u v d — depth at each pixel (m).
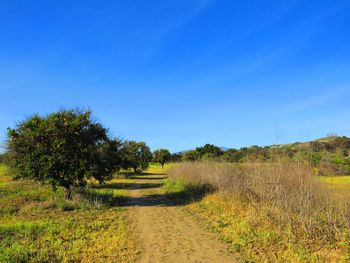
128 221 14.18
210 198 18.75
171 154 92.44
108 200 19.64
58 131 18.58
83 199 18.83
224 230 11.98
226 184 18.38
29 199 19.41
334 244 8.89
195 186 23.70
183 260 8.81
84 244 10.20
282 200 11.60
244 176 17.08
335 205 10.59
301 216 10.17
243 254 9.20
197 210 16.56
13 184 26.95
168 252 9.51
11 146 18.59
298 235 9.86
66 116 19.09
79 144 18.84
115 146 21.75
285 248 9.26
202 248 9.86
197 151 56.09
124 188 30.05
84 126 19.41
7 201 18.66
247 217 12.58
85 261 8.70
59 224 13.09
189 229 12.43
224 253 9.36
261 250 9.39
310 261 8.14
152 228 12.67
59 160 18.47
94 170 19.31
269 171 13.56
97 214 15.88
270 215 11.88
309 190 11.20
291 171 12.43
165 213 16.12
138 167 55.34
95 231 12.09
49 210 16.83
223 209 15.48
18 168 18.98
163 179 42.12
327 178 13.74
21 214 15.80
